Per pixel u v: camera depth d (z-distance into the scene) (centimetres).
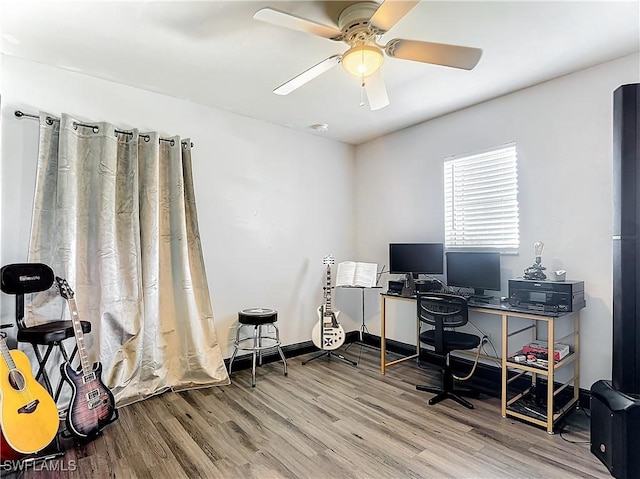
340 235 446
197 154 329
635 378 196
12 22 204
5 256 238
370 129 403
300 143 407
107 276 264
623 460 185
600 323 259
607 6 191
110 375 263
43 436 198
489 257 304
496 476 191
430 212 374
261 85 290
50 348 224
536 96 291
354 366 363
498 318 318
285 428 241
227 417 255
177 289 305
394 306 409
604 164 257
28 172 248
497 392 299
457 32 216
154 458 207
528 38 222
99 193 265
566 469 197
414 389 306
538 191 292
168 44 229
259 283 371
